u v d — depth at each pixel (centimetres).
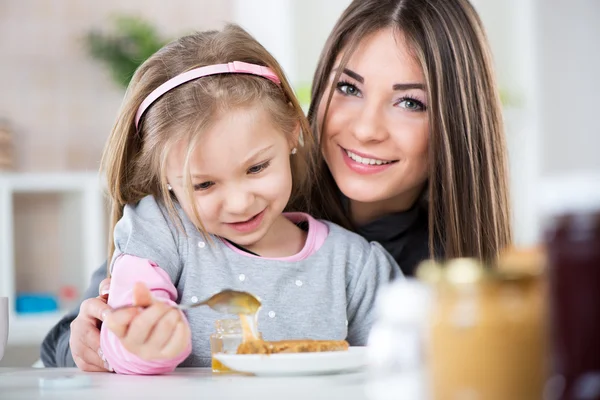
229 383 123
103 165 193
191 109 167
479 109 208
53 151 512
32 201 492
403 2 202
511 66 493
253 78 178
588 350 79
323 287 185
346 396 103
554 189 82
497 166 214
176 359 143
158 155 174
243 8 533
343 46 204
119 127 182
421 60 197
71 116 516
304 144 196
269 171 172
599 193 79
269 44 489
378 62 196
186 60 179
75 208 472
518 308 78
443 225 210
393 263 203
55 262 497
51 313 441
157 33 527
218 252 180
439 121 200
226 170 167
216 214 171
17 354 420
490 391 77
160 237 176
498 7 491
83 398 108
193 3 542
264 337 176
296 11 462
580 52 494
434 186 205
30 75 510
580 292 79
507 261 91
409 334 89
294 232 195
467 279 78
